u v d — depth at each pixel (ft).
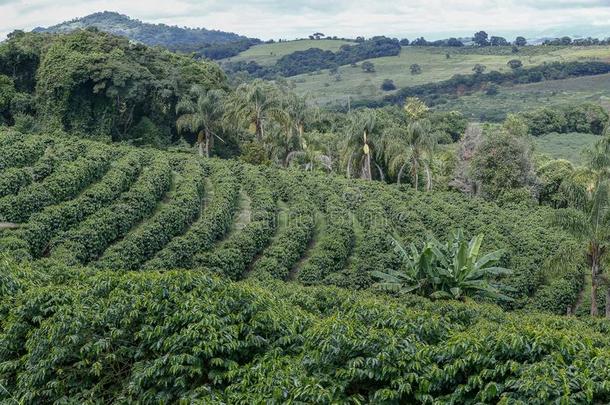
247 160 179.63
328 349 36.06
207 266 97.66
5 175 111.45
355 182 159.63
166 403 36.22
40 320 43.47
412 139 169.17
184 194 126.00
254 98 179.93
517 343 33.50
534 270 112.06
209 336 37.60
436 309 73.67
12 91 194.90
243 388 35.47
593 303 95.09
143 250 100.48
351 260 111.96
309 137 197.67
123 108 191.52
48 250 97.76
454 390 34.06
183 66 226.38
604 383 29.68
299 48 653.71
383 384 35.55
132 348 39.96
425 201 151.84
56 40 208.54
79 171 122.01
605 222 90.89
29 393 37.76
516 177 171.01
